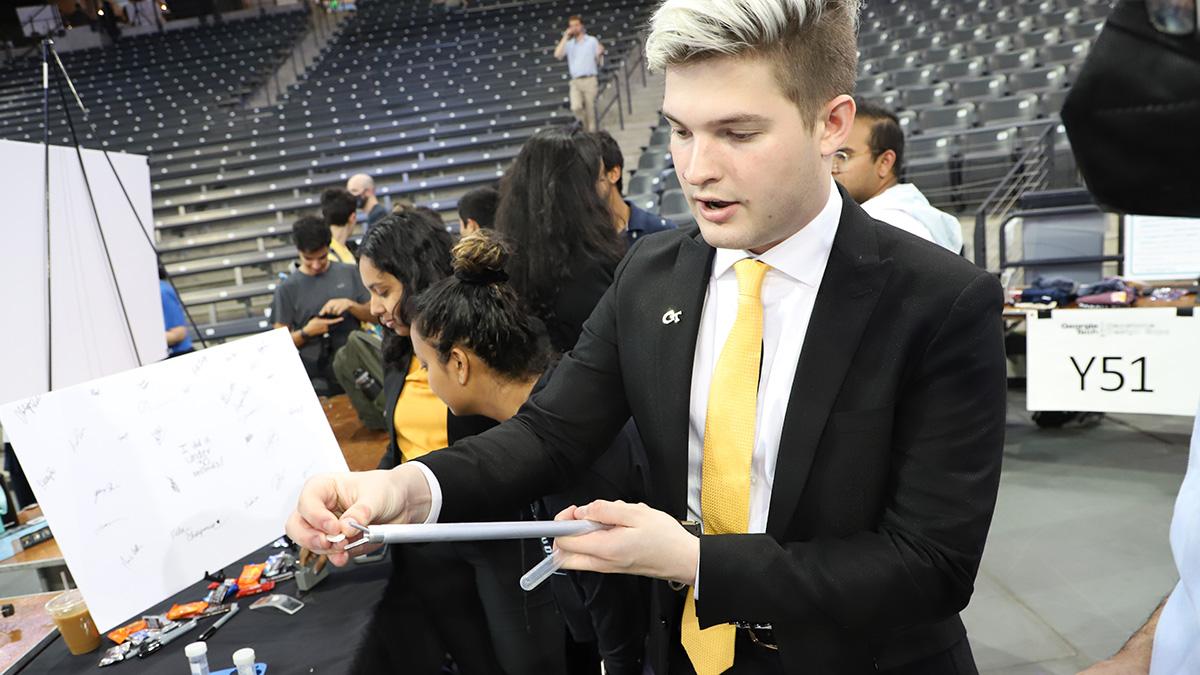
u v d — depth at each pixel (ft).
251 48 48.24
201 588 4.84
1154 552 9.09
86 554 3.55
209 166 34.17
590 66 29.84
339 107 39.29
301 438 4.49
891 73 27.22
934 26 31.83
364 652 4.03
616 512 2.47
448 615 5.27
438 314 4.55
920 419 2.55
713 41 2.11
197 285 28.02
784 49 2.15
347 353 7.88
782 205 2.35
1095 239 12.58
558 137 6.88
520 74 39.55
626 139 30.50
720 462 2.78
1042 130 19.84
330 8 53.31
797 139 2.27
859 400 2.57
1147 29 1.18
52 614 4.14
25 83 45.60
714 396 2.79
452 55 43.29
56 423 3.61
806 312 2.72
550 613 5.25
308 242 11.50
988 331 2.52
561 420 3.20
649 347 2.97
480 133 33.76
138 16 53.83
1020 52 25.95
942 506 2.50
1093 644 7.63
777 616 2.48
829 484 2.61
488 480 3.04
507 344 4.60
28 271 4.30
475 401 4.82
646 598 4.09
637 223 9.30
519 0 49.21
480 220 9.36
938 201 20.44
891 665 2.81
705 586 2.45
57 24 50.55
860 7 2.42
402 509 2.80
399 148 33.65
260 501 4.21
